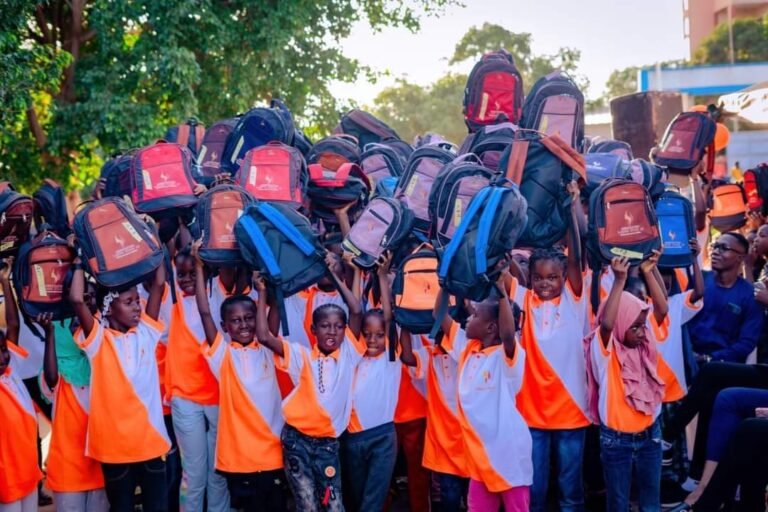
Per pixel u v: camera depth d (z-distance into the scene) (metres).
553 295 5.27
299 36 14.16
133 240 4.98
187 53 12.29
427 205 5.56
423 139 7.38
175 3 12.15
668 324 5.84
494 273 4.55
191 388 5.50
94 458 5.05
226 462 5.15
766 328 6.19
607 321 4.99
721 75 17.59
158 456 5.12
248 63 13.88
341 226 5.86
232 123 6.62
